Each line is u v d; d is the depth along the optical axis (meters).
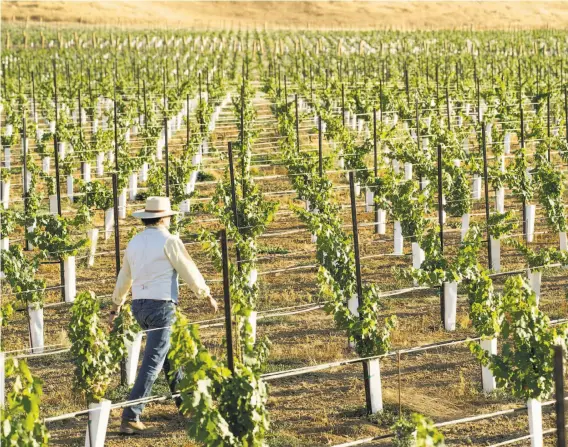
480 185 21.98
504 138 27.89
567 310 13.35
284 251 17.73
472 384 10.79
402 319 13.30
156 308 9.38
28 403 7.44
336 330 12.88
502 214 15.67
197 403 7.64
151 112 29.92
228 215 15.44
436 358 11.70
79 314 9.43
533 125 24.78
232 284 12.31
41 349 12.27
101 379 9.49
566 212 20.30
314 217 15.44
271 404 10.30
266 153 27.77
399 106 30.03
